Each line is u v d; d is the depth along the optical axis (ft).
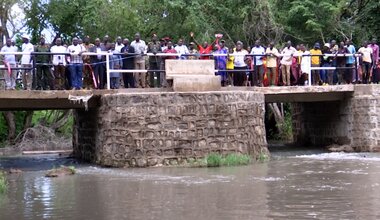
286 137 81.76
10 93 47.57
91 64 51.03
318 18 83.25
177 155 47.91
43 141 86.84
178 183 37.11
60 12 82.33
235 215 26.48
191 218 26.05
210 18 82.12
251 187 34.65
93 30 80.69
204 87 50.60
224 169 44.75
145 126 47.80
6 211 28.86
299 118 72.95
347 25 84.84
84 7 82.07
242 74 58.75
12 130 90.07
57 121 93.20
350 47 63.16
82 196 32.96
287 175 40.29
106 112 49.08
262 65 57.88
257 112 51.13
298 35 84.02
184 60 50.67
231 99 49.37
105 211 28.25
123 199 31.53
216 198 31.01
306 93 60.13
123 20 78.54
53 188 36.55
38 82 54.03
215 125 48.70
